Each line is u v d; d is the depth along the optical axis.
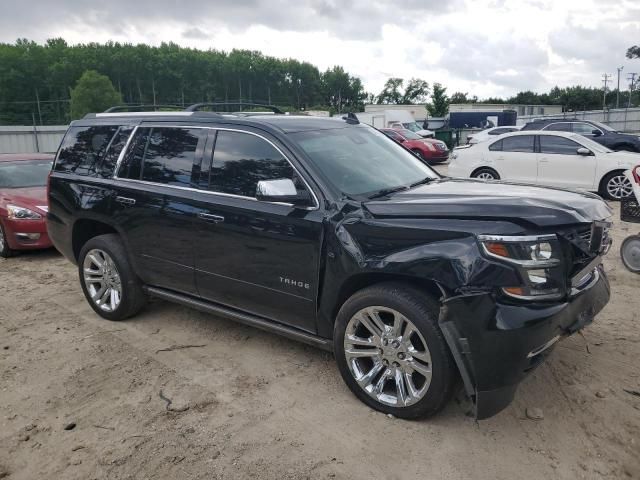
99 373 4.05
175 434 3.25
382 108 66.25
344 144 4.16
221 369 4.06
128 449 3.12
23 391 3.82
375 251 3.23
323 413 3.43
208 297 4.30
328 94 165.50
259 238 3.78
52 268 7.16
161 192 4.38
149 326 4.91
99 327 4.93
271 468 2.93
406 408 3.25
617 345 4.25
